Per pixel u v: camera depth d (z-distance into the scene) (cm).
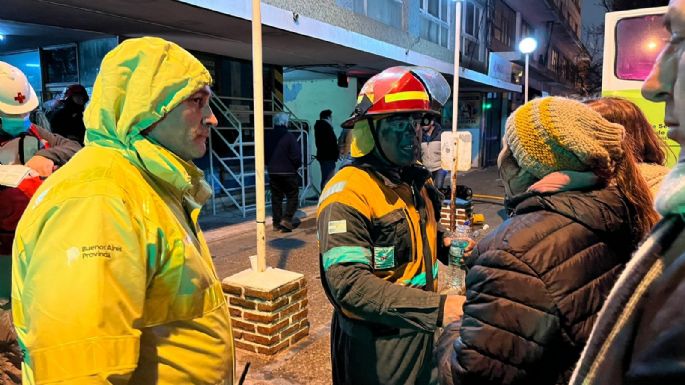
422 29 1084
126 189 113
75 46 704
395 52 916
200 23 570
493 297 112
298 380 303
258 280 342
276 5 600
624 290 67
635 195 121
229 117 842
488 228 684
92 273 100
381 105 175
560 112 121
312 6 668
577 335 107
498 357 110
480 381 112
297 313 354
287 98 1273
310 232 707
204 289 125
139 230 111
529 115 125
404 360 181
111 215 107
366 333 179
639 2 796
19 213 217
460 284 218
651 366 56
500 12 1812
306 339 359
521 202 127
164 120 124
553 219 114
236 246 621
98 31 623
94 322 98
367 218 173
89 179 110
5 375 201
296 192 714
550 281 107
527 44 877
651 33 386
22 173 219
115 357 100
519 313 108
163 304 116
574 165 120
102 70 122
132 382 112
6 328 204
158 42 122
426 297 152
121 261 105
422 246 188
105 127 121
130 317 105
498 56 1658
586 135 118
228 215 810
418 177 196
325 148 889
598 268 110
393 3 927
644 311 62
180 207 133
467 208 649
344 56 858
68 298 99
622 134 124
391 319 156
